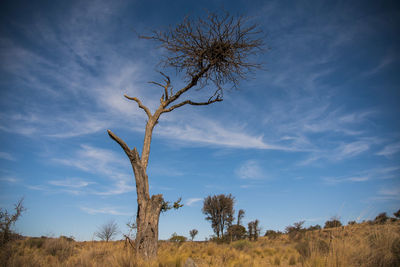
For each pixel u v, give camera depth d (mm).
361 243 5020
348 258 4730
